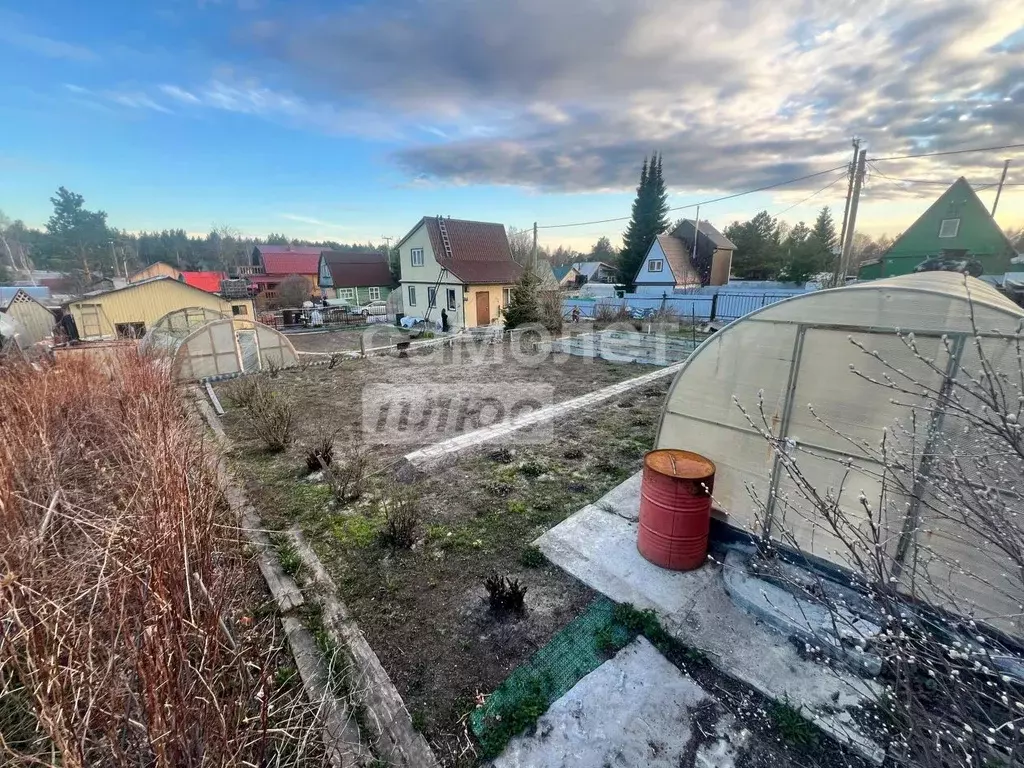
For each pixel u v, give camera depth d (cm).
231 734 181
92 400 617
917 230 2542
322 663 272
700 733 230
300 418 775
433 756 220
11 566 232
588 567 356
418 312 2538
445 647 286
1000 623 245
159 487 294
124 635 175
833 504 204
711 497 338
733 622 295
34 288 3269
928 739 178
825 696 242
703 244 3212
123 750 160
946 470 206
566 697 250
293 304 3278
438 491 496
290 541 405
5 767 156
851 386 287
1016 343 212
